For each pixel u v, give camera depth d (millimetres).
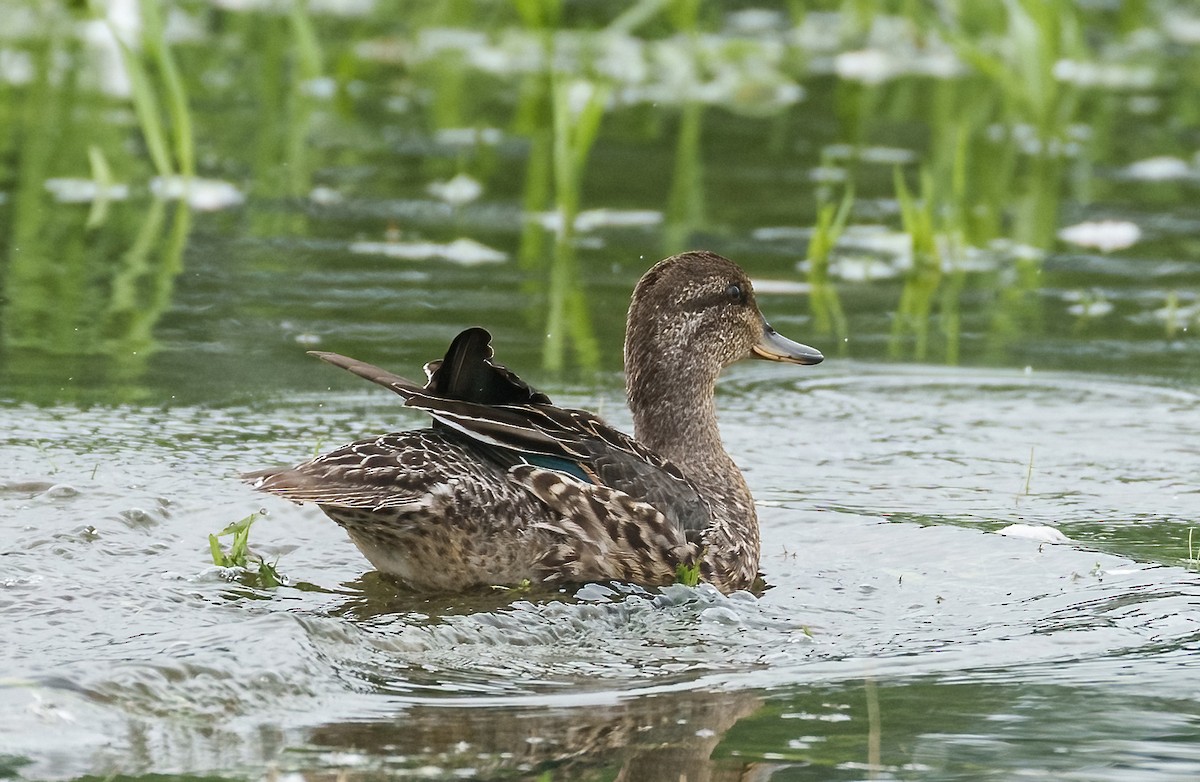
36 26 27484
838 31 29375
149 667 7141
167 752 6488
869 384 13680
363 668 7613
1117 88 25953
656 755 6668
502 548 9242
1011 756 6719
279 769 6371
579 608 8781
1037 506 10859
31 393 12266
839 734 6953
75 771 6266
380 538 9094
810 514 10664
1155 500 10984
